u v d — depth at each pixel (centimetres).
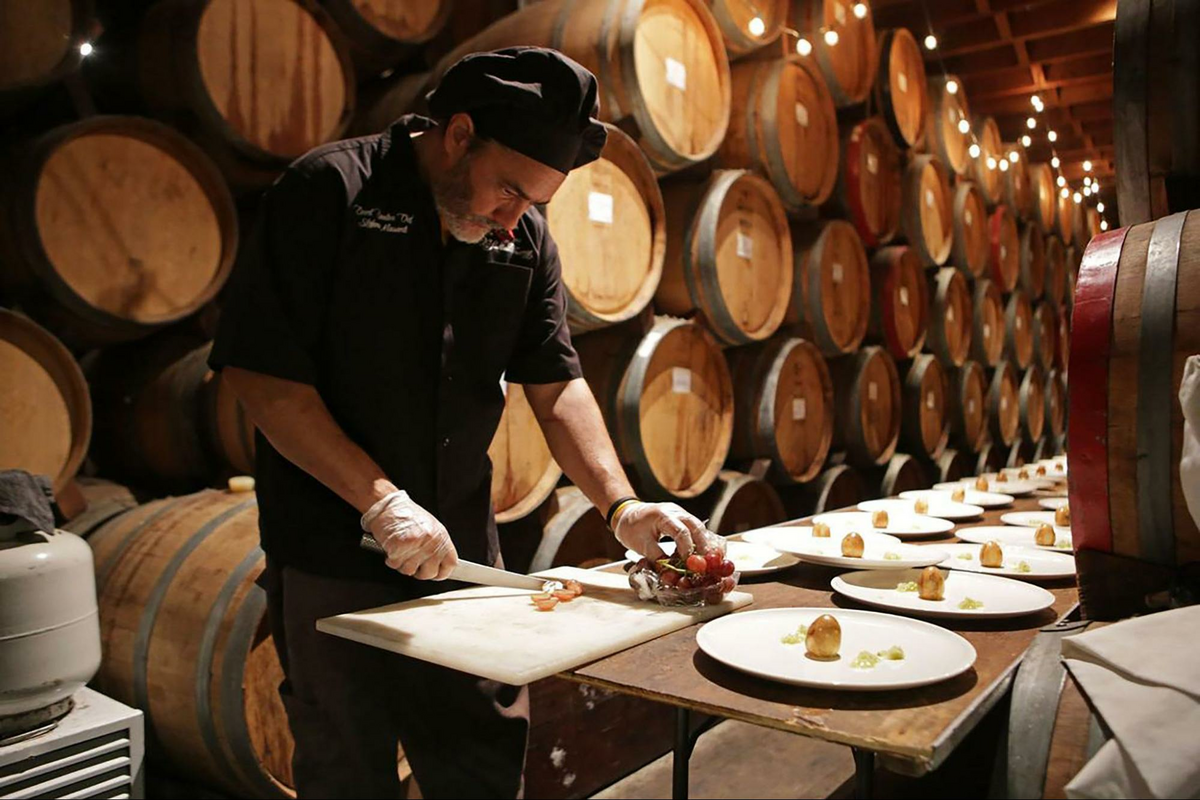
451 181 163
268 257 163
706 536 163
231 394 291
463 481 185
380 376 171
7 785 164
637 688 114
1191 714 98
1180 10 181
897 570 178
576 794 287
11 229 244
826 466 514
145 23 296
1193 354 135
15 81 246
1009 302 814
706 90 368
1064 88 764
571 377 205
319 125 320
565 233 301
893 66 570
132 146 272
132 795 184
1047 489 364
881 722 100
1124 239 153
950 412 683
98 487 298
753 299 406
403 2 349
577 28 320
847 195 507
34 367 246
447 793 188
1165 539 141
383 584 173
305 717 171
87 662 177
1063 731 111
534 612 152
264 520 176
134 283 271
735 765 323
